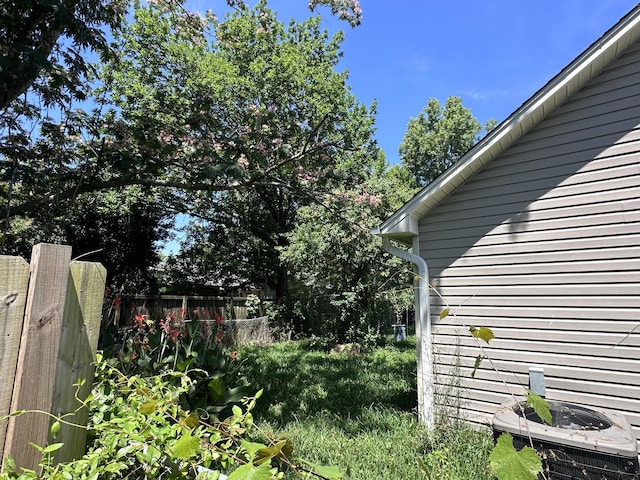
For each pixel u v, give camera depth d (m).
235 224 14.96
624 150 3.52
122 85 8.42
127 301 8.27
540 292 3.81
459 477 2.84
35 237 5.62
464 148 29.11
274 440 1.19
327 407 4.71
